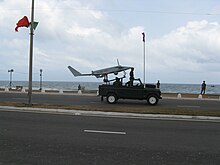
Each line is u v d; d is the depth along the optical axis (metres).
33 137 9.10
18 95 29.05
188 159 7.05
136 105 21.08
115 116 14.81
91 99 25.58
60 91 35.03
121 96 21.95
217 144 8.78
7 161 6.54
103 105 20.28
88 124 11.93
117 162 6.65
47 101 22.50
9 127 10.80
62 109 16.23
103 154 7.32
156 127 11.60
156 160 6.89
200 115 14.91
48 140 8.73
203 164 6.65
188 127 11.80
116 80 23.17
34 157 6.90
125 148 8.00
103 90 22.20
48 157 6.93
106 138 9.23
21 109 16.55
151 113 15.27
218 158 7.20
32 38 17.52
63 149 7.71
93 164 6.46
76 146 8.08
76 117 14.03
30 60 17.52
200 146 8.47
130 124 12.23
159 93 21.92
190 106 21.36
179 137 9.70
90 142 8.61
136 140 9.05
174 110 16.36
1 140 8.61
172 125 12.23
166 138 9.48
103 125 11.78
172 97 30.77
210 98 29.94
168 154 7.47
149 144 8.55
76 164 6.43
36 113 15.13
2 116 13.73
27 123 11.79
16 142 8.37
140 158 7.03
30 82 17.62
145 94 21.88
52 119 13.09
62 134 9.70
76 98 26.42
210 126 12.20
